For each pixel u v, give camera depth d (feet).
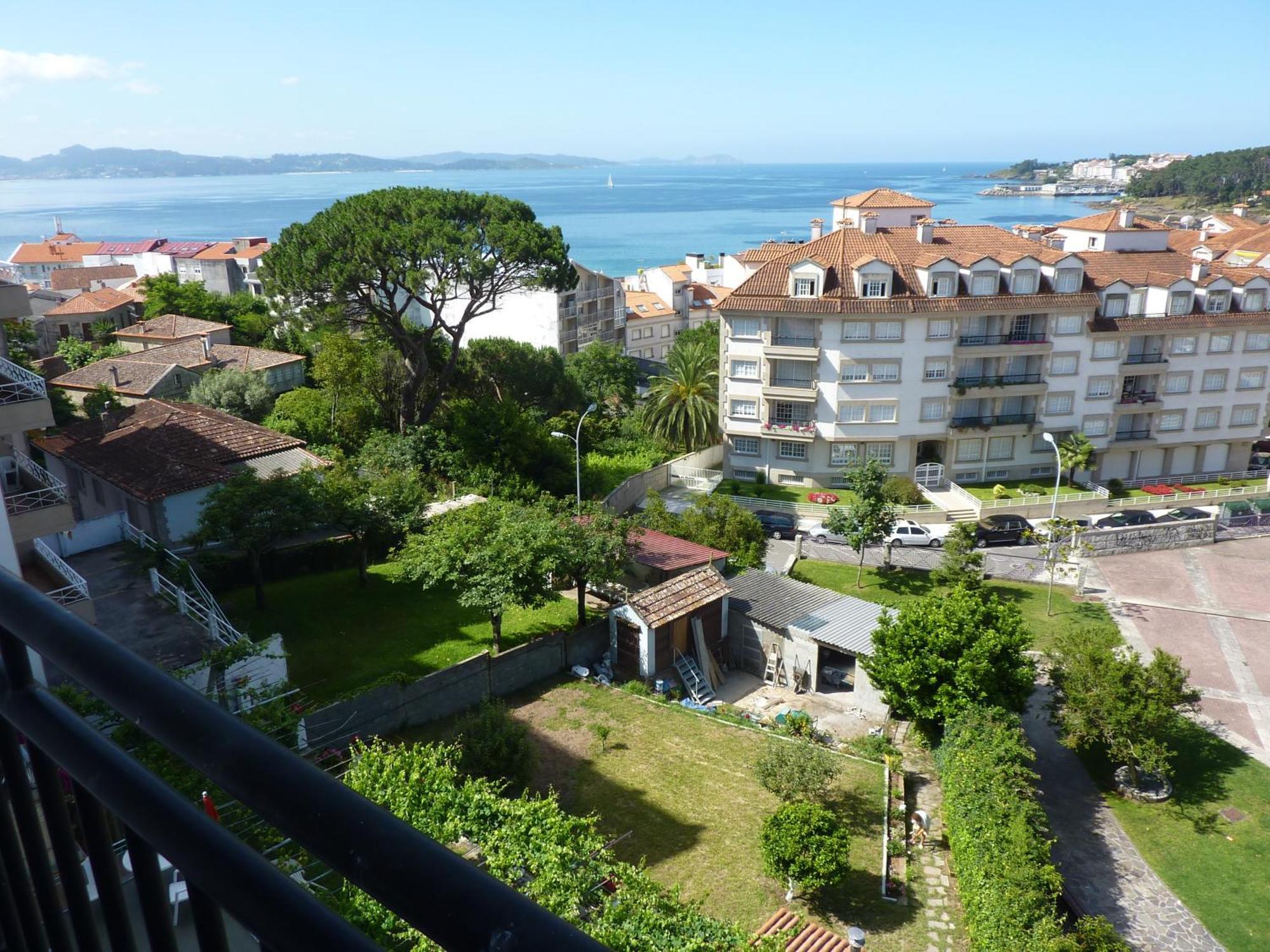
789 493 193.47
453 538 110.93
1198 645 131.95
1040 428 197.98
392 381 184.65
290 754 5.21
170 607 94.68
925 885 81.05
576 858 57.41
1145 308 198.39
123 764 6.21
